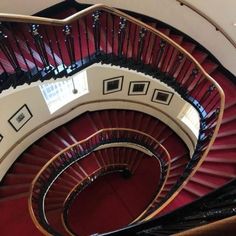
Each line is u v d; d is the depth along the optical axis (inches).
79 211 302.5
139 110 314.8
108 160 302.8
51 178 250.1
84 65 167.5
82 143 259.1
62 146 263.1
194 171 184.2
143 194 314.5
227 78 237.9
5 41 128.8
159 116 311.4
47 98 234.4
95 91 267.4
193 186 191.5
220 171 194.4
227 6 198.8
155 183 319.6
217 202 89.6
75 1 213.9
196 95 207.3
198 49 243.3
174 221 112.3
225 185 97.3
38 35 134.1
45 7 202.8
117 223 296.2
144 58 191.0
